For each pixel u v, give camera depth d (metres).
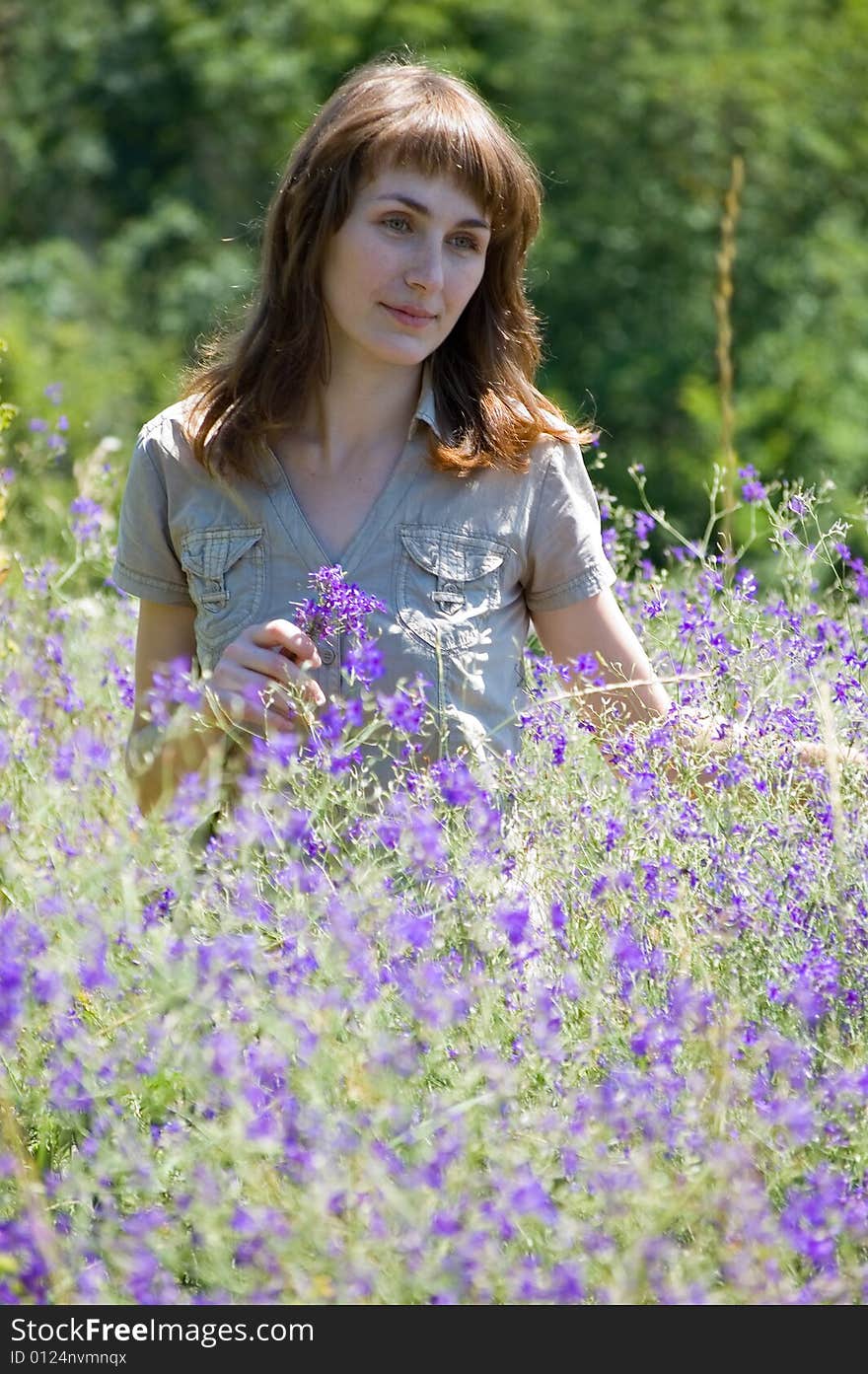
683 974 2.90
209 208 19.48
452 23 18.69
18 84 20.44
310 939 2.92
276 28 19.69
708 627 3.95
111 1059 2.73
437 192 3.64
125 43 20.23
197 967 2.76
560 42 17.53
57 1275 2.48
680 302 16.66
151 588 3.96
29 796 3.52
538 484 3.88
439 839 2.94
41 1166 2.81
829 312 16.77
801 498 4.16
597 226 16.84
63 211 20.22
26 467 6.76
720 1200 2.45
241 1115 2.51
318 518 3.78
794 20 17.91
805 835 3.29
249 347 3.80
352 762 3.39
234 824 3.06
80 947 2.84
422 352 3.68
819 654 3.78
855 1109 2.71
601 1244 2.40
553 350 16.53
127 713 4.37
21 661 4.58
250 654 3.47
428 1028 2.67
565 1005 2.87
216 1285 2.54
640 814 3.21
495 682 3.79
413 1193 2.39
